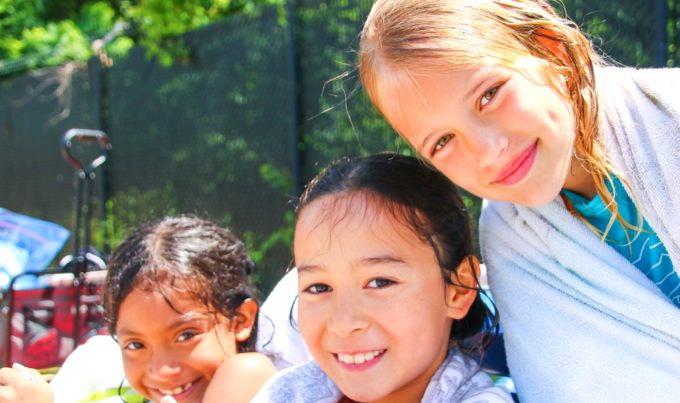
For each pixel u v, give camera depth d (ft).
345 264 3.84
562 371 3.89
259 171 15.19
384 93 3.72
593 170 3.84
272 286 14.70
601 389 3.81
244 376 4.55
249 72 15.35
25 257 9.31
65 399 5.47
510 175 3.55
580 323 3.91
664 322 3.74
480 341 4.35
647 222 3.88
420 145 3.69
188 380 4.81
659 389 3.73
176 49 16.65
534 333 4.01
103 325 8.45
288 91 14.55
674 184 3.74
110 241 17.93
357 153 12.87
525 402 4.03
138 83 17.74
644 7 9.84
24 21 26.66
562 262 3.98
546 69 3.59
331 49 13.57
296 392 4.28
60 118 19.69
